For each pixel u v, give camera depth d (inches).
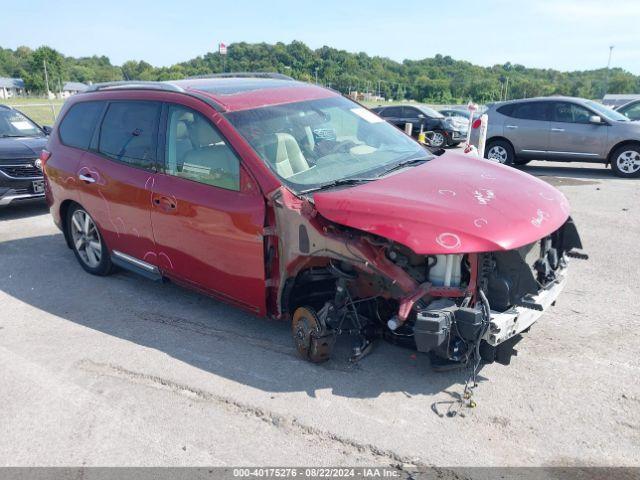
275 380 147.2
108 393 144.2
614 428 125.0
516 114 505.0
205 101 170.7
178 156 174.6
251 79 208.2
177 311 192.9
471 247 121.4
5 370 156.8
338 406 135.1
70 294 210.7
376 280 138.5
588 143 472.1
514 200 139.0
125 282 221.8
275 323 181.5
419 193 138.3
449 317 125.6
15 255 258.5
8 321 188.7
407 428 126.2
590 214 322.3
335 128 178.4
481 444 120.5
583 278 216.7
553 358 154.9
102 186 199.8
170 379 149.4
